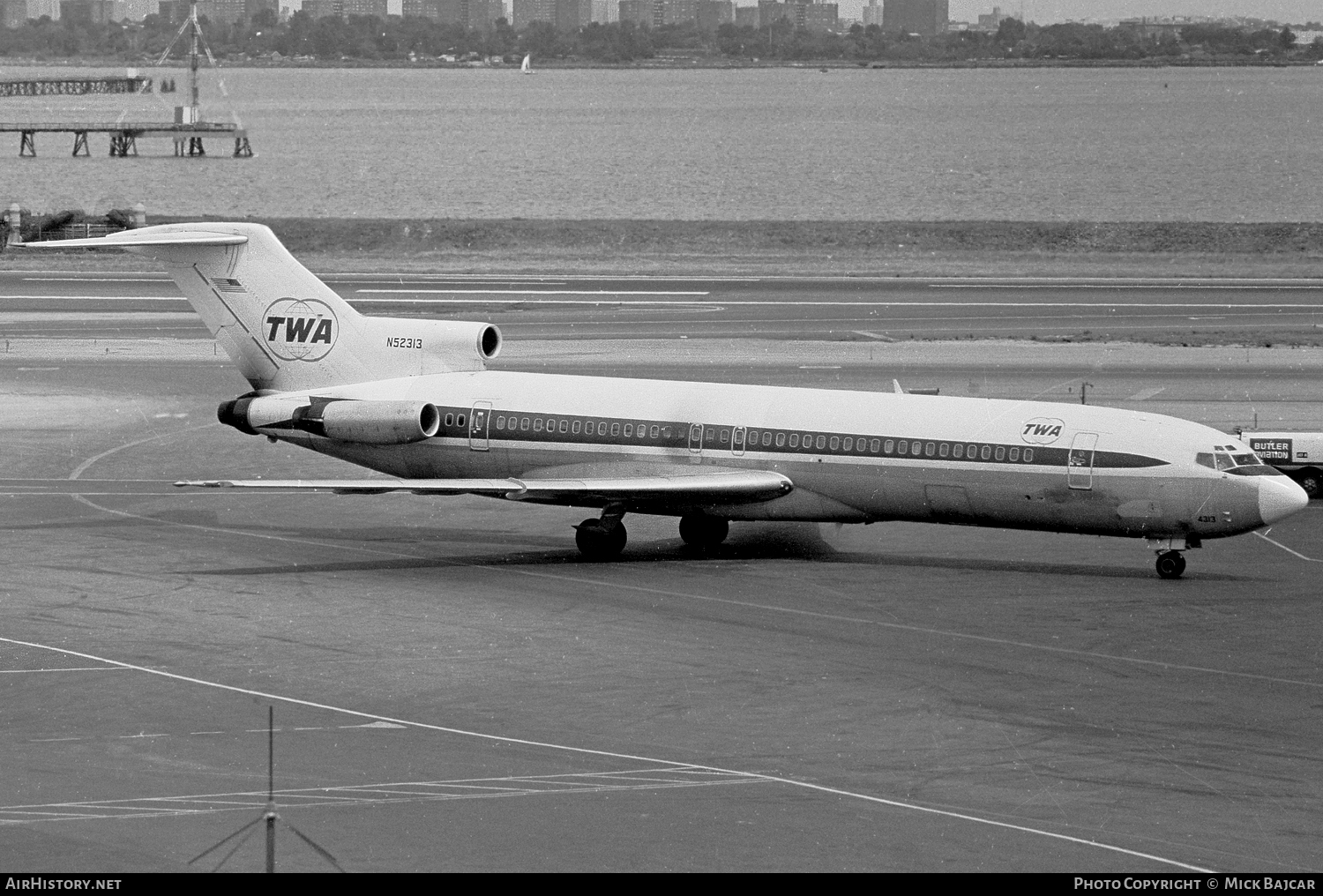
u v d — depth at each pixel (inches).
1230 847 3705.7
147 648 5551.2
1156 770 4284.0
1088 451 6614.2
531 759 4355.3
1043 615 6028.5
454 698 4953.3
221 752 4407.0
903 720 4739.2
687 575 6727.4
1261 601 6235.2
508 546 7362.2
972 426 6815.9
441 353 7731.3
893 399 7071.9
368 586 6515.8
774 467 7052.2
